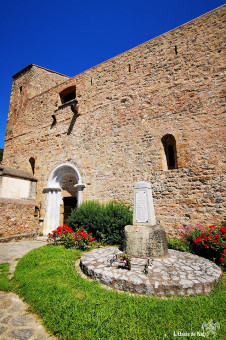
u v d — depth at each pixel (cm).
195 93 656
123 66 866
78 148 912
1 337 202
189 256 420
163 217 624
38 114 1167
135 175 718
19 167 1170
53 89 1132
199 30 700
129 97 809
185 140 639
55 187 971
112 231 603
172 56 736
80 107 964
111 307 241
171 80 717
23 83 1370
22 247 612
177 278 296
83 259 396
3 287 308
